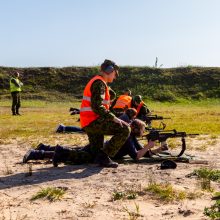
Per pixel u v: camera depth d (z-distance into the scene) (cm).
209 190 623
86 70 5188
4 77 4978
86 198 591
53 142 1223
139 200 579
